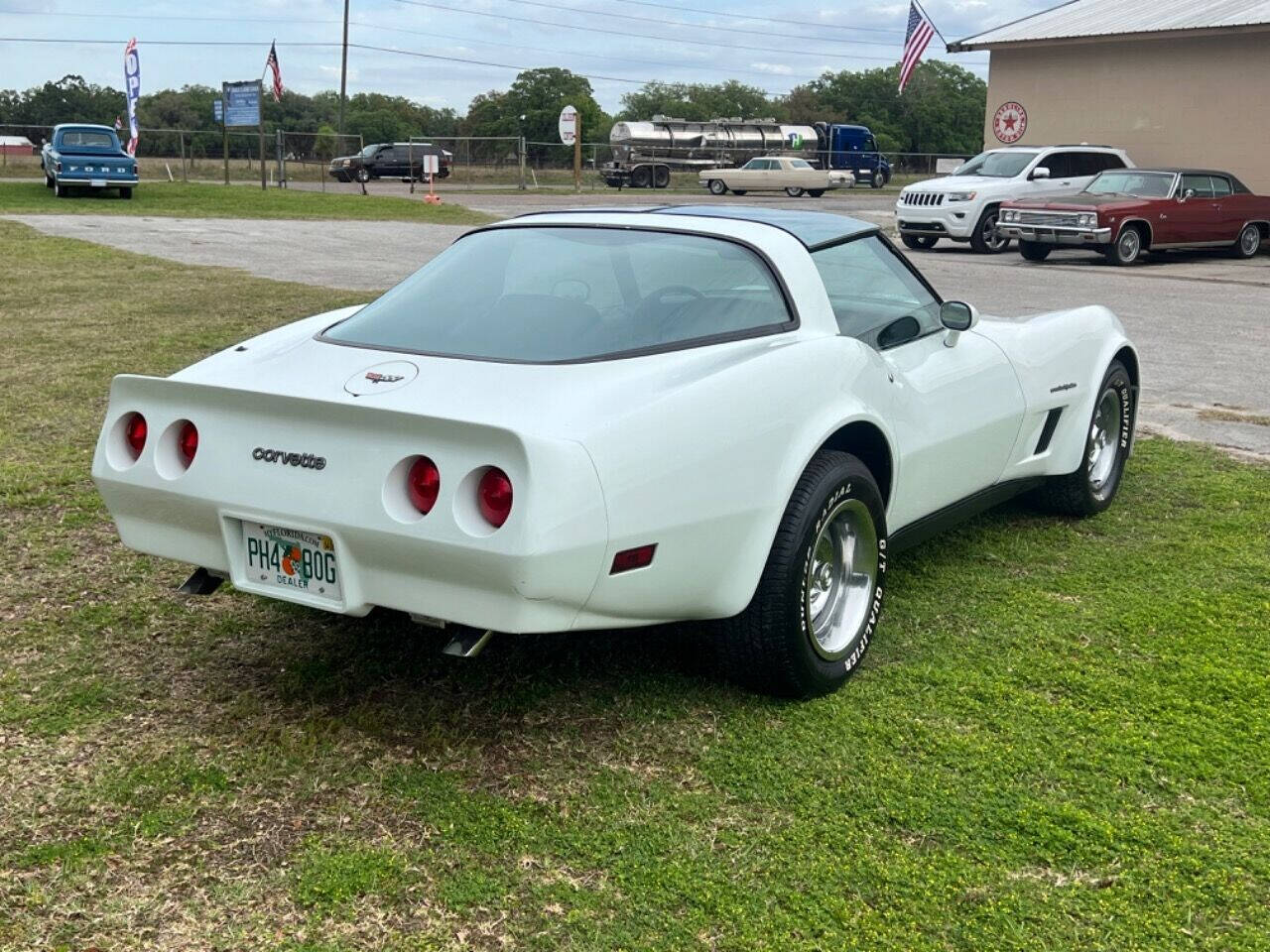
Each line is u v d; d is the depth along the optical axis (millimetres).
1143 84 23203
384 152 45406
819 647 3455
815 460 3449
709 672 3688
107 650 3793
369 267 15227
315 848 2742
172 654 3771
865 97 98188
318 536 2977
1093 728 3332
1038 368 4723
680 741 3254
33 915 2488
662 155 47656
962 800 2957
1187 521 5297
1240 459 6375
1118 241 18328
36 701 3426
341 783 3018
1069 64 24328
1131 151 23609
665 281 3453
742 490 3150
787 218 4102
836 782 3039
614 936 2451
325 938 2436
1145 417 7391
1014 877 2662
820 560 3512
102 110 94250
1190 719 3383
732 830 2830
